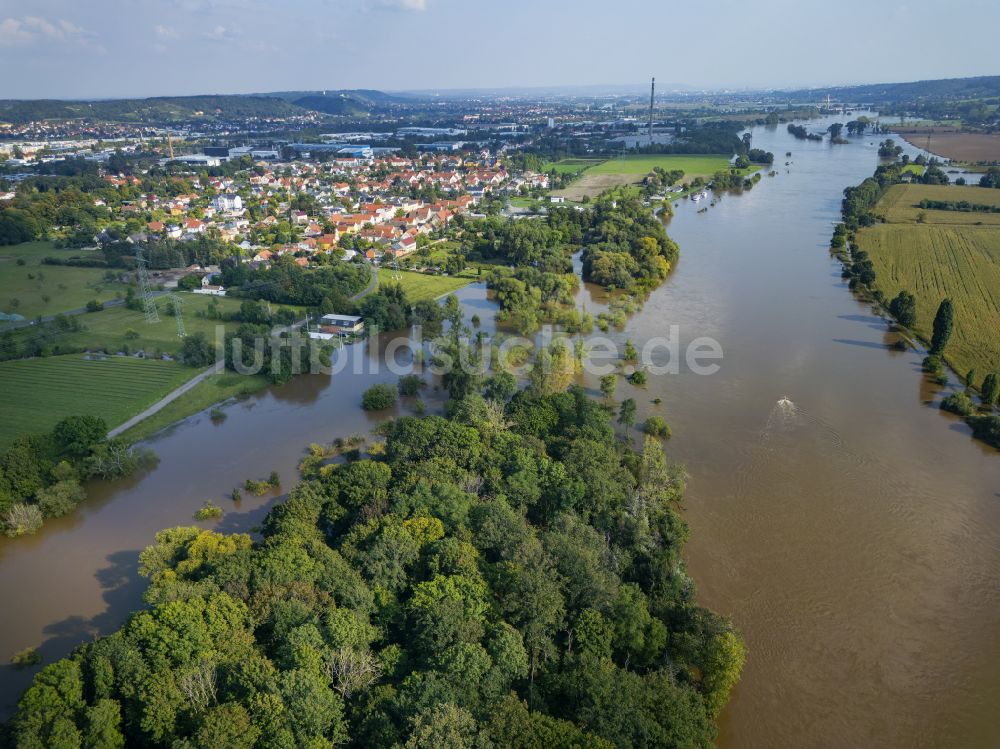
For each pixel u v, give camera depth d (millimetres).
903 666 92500
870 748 81375
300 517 106188
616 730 68312
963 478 134500
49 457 143375
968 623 99625
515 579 87375
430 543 96562
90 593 109188
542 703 74000
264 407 175125
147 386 182250
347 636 77000
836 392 171500
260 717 66375
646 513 112875
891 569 110188
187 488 138750
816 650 95000
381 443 144250
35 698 70688
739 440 149500
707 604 102688
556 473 117000
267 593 84812
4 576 113688
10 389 179125
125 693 71812
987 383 160625
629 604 88000
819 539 117250
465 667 72625
